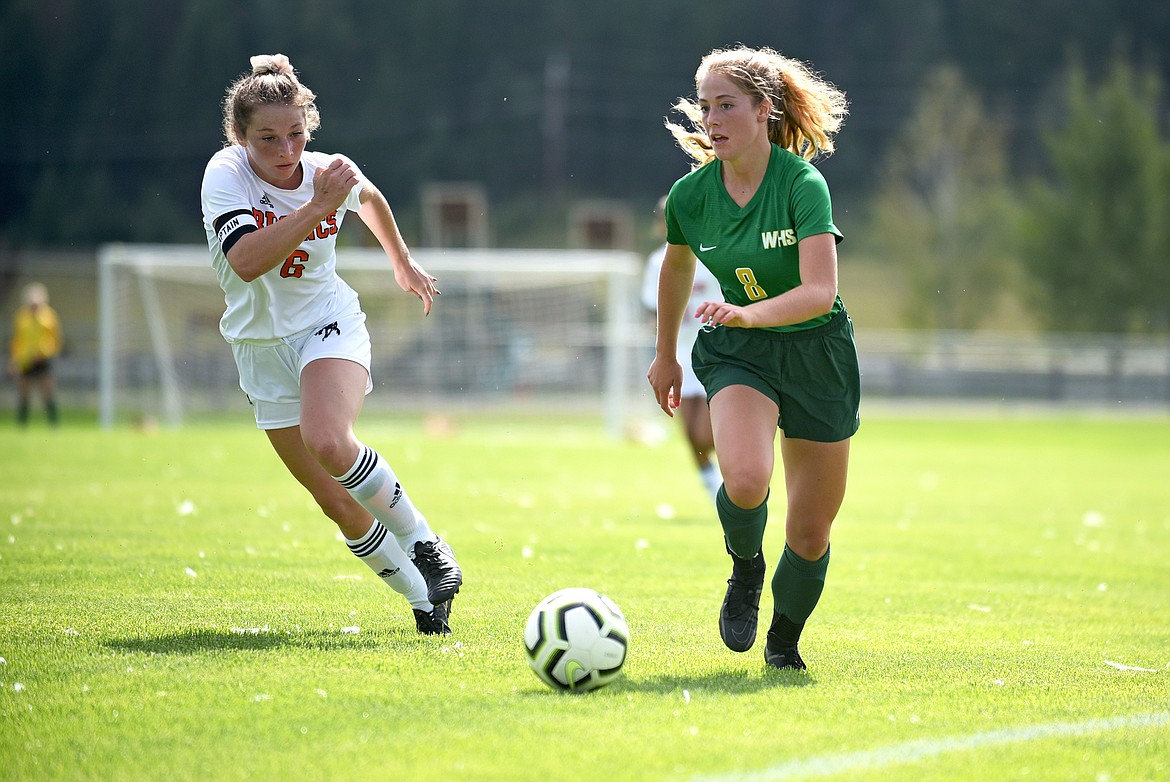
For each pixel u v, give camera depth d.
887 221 178.75
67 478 40.16
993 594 22.42
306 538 26.70
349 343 16.91
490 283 89.25
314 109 16.61
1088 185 161.38
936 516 35.84
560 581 22.16
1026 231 163.62
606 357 86.06
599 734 12.37
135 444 57.72
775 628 15.78
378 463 16.42
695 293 32.50
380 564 17.00
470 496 37.38
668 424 87.69
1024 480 50.00
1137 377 122.62
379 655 15.58
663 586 21.97
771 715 13.23
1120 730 13.03
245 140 15.99
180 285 78.56
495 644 16.52
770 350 15.22
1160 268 158.38
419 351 92.00
